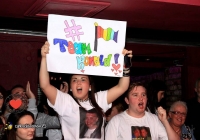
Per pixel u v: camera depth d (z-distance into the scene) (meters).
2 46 7.88
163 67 10.93
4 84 7.91
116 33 3.71
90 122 3.55
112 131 3.83
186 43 6.51
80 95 3.58
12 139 3.44
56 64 3.50
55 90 3.52
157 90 5.07
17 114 3.49
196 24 5.89
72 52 3.55
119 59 3.71
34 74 8.09
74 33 3.58
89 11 4.80
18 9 4.75
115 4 4.57
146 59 10.11
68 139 3.56
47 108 5.57
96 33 3.65
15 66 7.98
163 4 4.59
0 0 4.31
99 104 3.70
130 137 3.81
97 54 3.64
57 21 3.52
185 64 9.30
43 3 4.35
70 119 3.54
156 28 6.24
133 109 3.92
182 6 4.69
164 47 9.21
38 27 5.33
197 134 5.22
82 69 3.58
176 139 3.93
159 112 3.95
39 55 8.83
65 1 4.28
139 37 6.18
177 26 6.06
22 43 8.01
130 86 3.97
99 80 8.63
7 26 5.17
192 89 9.23
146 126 3.90
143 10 4.90
